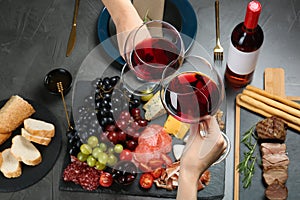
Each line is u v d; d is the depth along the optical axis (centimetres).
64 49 159
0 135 148
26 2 165
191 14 151
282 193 137
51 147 148
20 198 145
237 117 146
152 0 141
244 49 132
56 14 163
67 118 151
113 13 139
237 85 149
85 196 144
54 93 152
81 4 162
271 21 157
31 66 158
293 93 150
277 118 142
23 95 155
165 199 142
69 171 143
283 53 153
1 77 158
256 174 141
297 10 158
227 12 159
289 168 141
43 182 146
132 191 142
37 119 150
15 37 162
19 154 145
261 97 146
